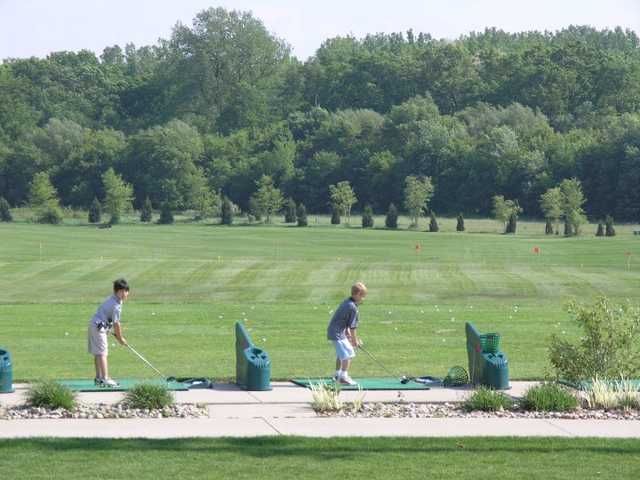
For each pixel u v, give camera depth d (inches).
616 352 1619.1
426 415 1350.9
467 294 3784.5
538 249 6697.8
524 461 1060.5
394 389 1579.7
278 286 4025.6
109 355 2007.9
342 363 1608.0
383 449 1109.7
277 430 1224.2
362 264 5017.2
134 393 1384.1
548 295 3759.8
